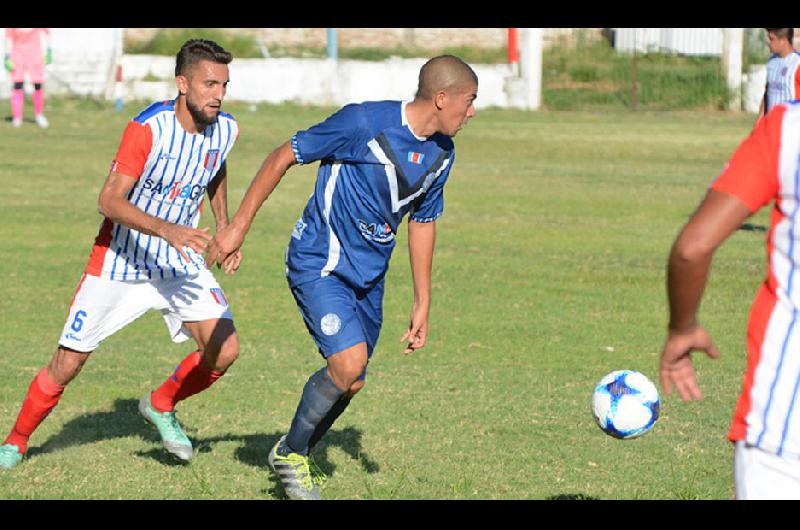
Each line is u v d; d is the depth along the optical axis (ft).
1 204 144.05
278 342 87.04
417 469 59.57
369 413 69.21
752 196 32.91
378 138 50.21
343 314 51.52
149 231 53.01
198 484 57.00
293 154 50.85
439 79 49.47
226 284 106.22
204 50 55.52
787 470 33.45
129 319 58.80
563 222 143.13
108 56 282.15
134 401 71.87
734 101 298.15
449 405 71.15
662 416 69.41
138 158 55.36
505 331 91.15
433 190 53.11
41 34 221.05
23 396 71.46
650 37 330.34
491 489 56.70
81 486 56.39
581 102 297.33
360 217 51.60
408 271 113.80
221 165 60.39
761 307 34.12
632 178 182.80
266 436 65.26
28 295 100.27
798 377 33.30
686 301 33.22
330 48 301.22
